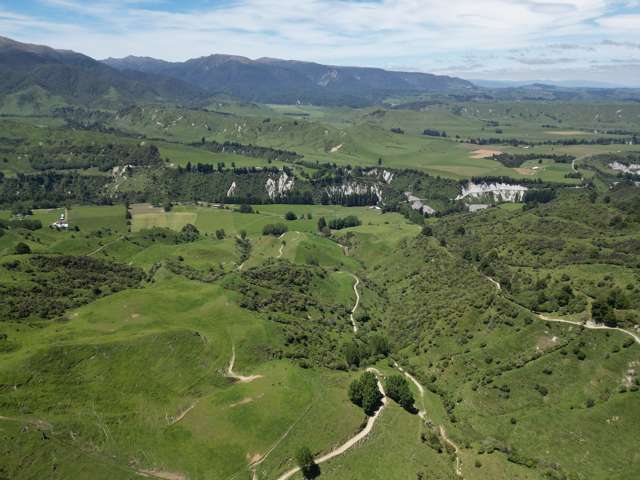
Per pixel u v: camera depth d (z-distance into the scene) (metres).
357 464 108.69
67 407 112.81
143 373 128.88
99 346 131.00
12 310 156.75
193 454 109.00
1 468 96.12
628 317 141.75
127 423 113.25
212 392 128.00
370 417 122.56
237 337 147.00
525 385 135.75
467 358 151.25
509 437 122.38
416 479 105.75
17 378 115.50
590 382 130.75
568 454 114.94
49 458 100.75
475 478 107.88
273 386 127.69
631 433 115.50
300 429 115.75
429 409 132.38
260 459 109.31
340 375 140.38
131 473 102.81
